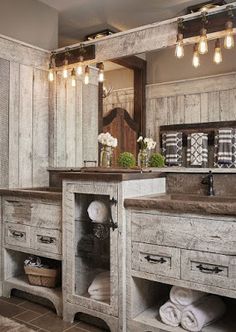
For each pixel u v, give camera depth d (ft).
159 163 8.98
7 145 9.95
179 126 8.98
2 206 9.78
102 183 7.41
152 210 6.81
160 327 6.77
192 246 6.33
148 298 7.66
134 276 7.08
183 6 9.25
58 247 8.51
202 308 6.74
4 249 9.71
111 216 7.29
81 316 8.11
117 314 7.22
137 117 9.66
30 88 10.58
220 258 6.03
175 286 6.94
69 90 11.21
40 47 10.84
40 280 9.03
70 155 10.90
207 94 8.63
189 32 8.52
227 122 8.31
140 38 9.48
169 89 9.18
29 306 8.90
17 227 9.39
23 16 10.34
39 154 10.87
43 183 10.99
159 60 9.33
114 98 10.13
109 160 9.94
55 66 10.94
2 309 8.70
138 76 9.66
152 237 6.82
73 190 7.93
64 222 8.13
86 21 10.64
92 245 7.89
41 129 10.94
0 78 9.73
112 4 10.00
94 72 10.52
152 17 9.73
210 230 6.13
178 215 6.49
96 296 7.69
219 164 8.30
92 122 10.59
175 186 8.50
